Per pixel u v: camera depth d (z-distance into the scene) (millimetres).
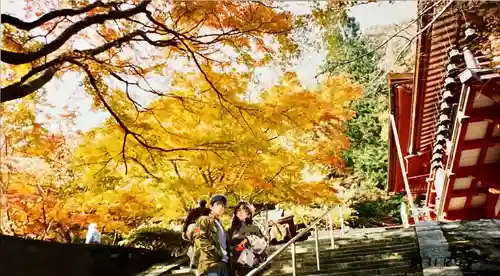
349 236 9234
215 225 4957
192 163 6902
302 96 6555
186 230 5039
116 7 5582
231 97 6539
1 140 5840
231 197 8758
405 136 12344
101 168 6699
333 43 5805
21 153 6016
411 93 10055
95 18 5285
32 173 5992
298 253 8008
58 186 6375
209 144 6555
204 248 4656
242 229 5492
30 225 6305
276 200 8812
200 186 7254
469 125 8305
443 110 8914
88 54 5406
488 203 11523
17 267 5219
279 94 6652
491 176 9555
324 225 13148
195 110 6570
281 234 9625
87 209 7125
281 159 7547
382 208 14000
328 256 7418
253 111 6691
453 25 6438
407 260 6156
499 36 6285
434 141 12000
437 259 5809
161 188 7297
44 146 6070
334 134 7625
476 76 6555
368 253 7230
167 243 10102
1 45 5316
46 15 5172
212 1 6008
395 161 12625
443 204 11305
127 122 6402
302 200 8398
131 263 8219
